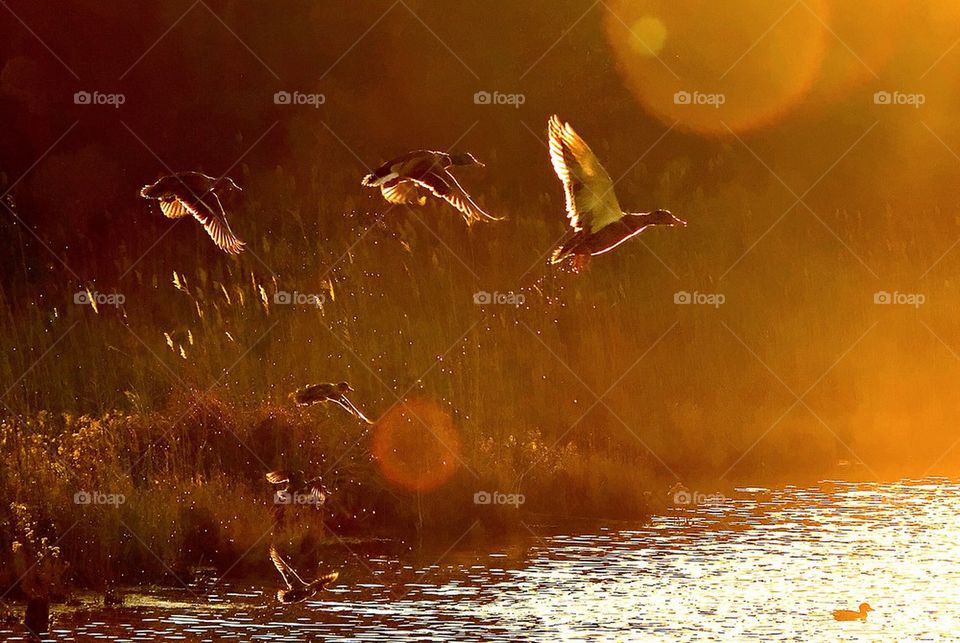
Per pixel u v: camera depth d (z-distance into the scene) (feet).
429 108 96.94
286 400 52.31
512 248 70.18
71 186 84.99
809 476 59.67
